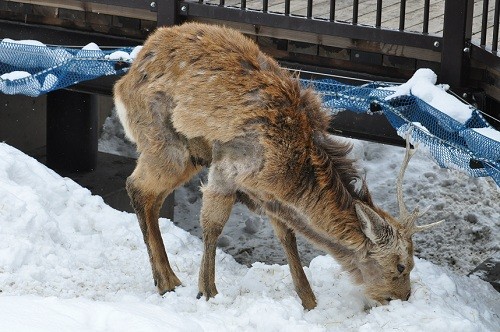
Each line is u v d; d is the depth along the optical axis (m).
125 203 16.22
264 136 8.73
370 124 11.67
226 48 9.17
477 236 15.90
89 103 16.42
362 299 9.39
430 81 11.01
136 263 10.45
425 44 11.36
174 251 10.97
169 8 12.61
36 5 13.80
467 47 11.23
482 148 10.13
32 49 12.54
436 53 11.55
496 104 11.46
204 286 9.38
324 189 8.78
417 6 13.77
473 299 10.30
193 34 9.36
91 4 13.36
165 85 9.25
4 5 14.02
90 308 7.66
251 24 12.48
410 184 17.27
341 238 8.92
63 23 13.75
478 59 11.16
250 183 8.91
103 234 11.02
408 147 8.79
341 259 9.18
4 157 11.38
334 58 12.25
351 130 11.81
